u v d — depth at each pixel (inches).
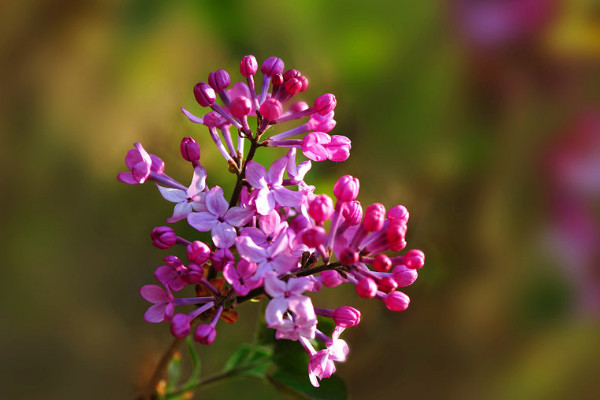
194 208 12.4
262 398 16.3
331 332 13.2
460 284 17.0
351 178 12.2
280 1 16.8
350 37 17.0
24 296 17.0
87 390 16.8
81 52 16.9
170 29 16.8
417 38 16.7
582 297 16.9
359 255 12.3
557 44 16.3
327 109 12.5
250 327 16.8
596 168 16.4
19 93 16.8
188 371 16.7
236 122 12.5
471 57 16.5
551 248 16.8
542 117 16.5
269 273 12.0
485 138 16.7
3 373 16.5
